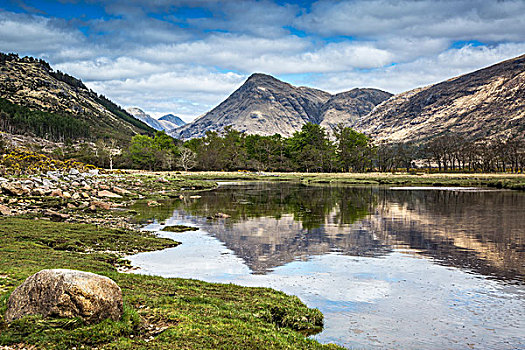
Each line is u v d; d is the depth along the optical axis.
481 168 161.12
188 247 25.19
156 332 10.20
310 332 12.58
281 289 16.97
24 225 26.92
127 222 34.12
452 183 86.19
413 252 24.06
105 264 18.91
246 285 17.41
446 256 23.05
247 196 60.19
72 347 8.73
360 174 127.88
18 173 55.88
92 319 9.65
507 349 11.72
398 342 12.02
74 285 9.59
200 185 78.06
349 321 13.59
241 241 27.17
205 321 11.17
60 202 39.88
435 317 14.04
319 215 39.81
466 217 38.03
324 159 152.25
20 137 196.88
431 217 38.12
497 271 19.95
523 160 143.12
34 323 9.11
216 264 21.06
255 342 10.16
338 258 22.58
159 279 16.20
